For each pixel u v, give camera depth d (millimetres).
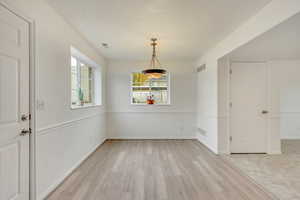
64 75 2992
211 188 2668
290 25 2307
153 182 2863
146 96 6168
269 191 2574
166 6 2523
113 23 3090
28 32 2102
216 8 2566
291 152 4473
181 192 2553
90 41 4020
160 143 5453
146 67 6027
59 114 2826
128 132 6051
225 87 4316
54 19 2648
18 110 1947
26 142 2076
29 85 2121
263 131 4414
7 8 1776
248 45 3170
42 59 2355
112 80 6008
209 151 4602
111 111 6027
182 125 6051
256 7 2535
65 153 3035
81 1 2406
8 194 1809
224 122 4344
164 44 4230
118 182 2859
